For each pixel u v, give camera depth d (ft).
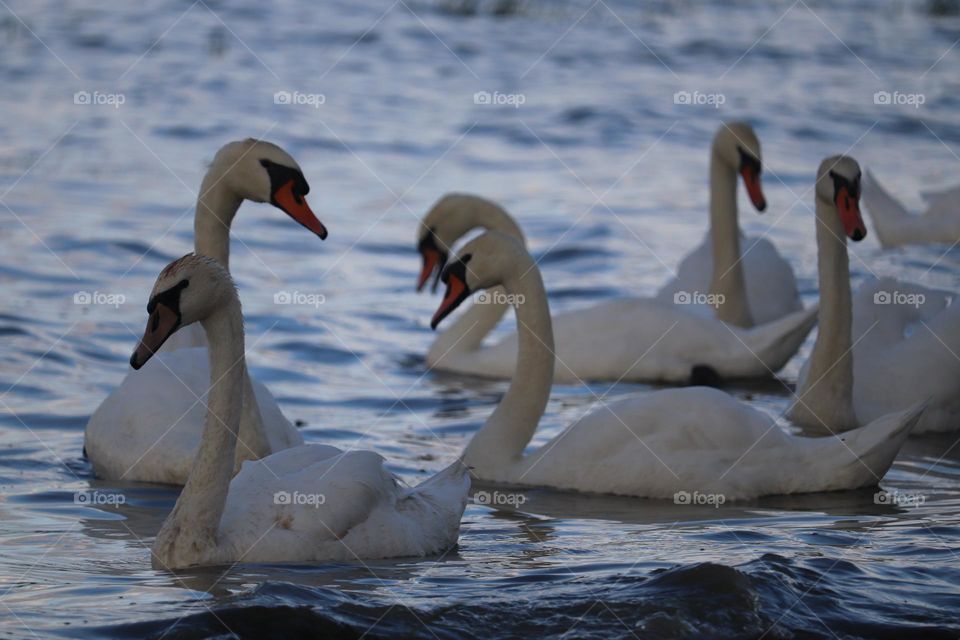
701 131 97.91
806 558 29.91
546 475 38.29
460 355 52.95
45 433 41.75
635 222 73.56
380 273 64.03
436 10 148.77
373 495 30.58
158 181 77.36
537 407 39.86
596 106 104.12
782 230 73.15
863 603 27.12
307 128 93.66
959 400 44.16
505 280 40.55
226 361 29.96
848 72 120.47
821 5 160.97
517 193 79.25
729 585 27.27
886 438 36.99
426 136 93.76
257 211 74.13
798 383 45.70
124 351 50.11
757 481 36.70
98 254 62.64
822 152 90.99
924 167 86.63
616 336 52.16
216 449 29.53
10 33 123.24
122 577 28.78
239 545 29.63
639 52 128.57
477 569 29.55
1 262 60.34
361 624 25.91
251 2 147.84
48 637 25.13
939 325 45.14
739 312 55.21
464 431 43.78
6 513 34.24
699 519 34.47
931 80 116.57
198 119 94.12
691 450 37.22
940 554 30.45
